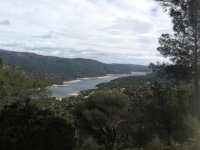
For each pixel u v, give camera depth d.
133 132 33.19
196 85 19.36
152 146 19.33
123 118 36.84
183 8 18.45
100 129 35.91
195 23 18.39
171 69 19.45
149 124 27.38
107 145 33.69
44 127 7.72
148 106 27.06
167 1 19.08
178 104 25.11
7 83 23.17
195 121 22.31
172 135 24.86
